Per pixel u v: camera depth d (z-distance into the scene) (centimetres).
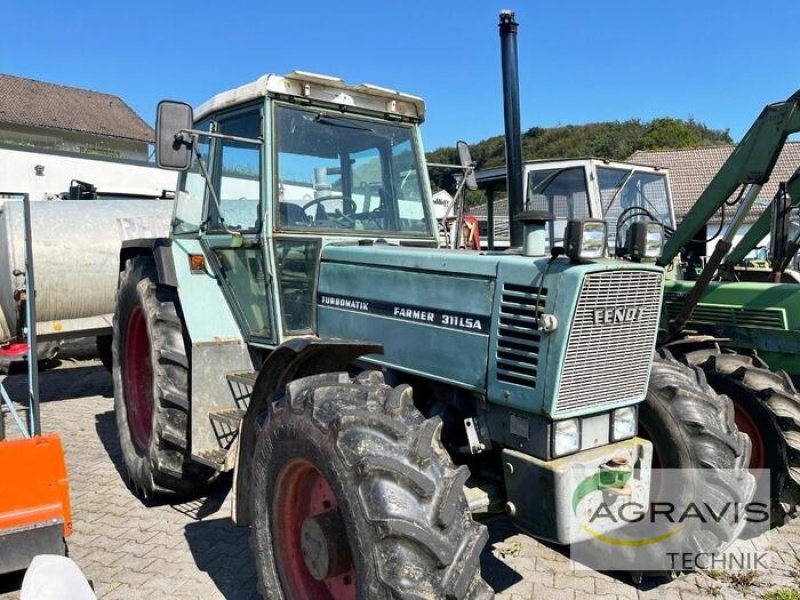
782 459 396
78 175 2403
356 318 334
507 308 273
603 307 264
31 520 299
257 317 373
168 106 330
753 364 436
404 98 400
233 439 375
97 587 330
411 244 395
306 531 258
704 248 604
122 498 443
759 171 455
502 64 565
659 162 2964
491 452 303
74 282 623
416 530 217
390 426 238
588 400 268
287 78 351
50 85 4044
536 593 326
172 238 425
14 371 754
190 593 325
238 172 374
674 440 328
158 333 399
